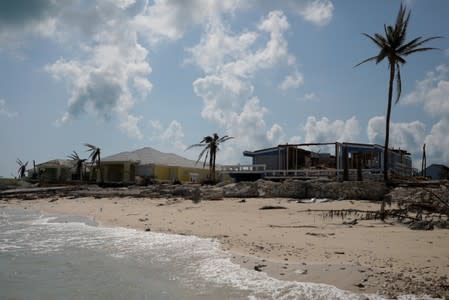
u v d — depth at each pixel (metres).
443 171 45.75
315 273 8.52
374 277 7.96
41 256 11.70
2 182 69.75
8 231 17.42
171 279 8.66
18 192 48.25
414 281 7.64
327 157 45.31
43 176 71.50
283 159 41.41
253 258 10.39
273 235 14.08
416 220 15.48
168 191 36.31
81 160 67.12
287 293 7.30
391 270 8.52
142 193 37.72
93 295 7.66
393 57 29.30
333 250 10.91
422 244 11.34
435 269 8.52
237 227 16.56
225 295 7.34
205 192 32.56
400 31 29.45
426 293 6.95
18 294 7.88
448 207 16.66
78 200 36.91
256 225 16.89
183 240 13.98
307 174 35.31
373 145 38.66
